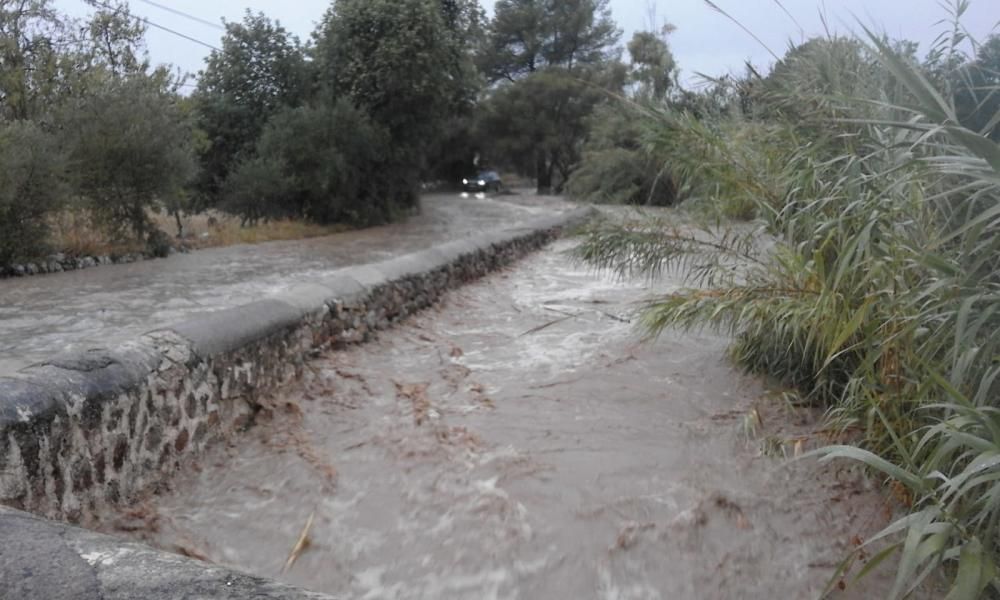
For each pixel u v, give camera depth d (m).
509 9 52.09
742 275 5.59
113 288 11.09
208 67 26.44
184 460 4.07
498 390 5.63
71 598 1.79
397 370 6.11
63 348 7.00
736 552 3.37
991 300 2.88
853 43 4.82
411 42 25.36
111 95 14.88
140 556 1.99
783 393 5.01
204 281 12.00
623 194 10.94
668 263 6.16
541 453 4.44
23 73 16.03
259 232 20.48
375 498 3.87
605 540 3.47
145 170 14.87
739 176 5.38
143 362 3.81
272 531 3.53
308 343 5.71
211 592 1.81
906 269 3.60
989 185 2.86
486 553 3.36
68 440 3.24
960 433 2.51
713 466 4.27
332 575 3.19
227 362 4.52
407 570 3.23
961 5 4.32
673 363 6.27
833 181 4.48
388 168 26.33
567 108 46.28
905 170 3.60
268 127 24.05
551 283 10.66
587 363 6.34
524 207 33.59
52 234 13.91
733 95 5.66
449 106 28.69
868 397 3.78
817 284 4.66
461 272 10.04
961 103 4.30
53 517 3.15
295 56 26.58
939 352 3.46
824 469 4.15
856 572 3.20
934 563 2.39
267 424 4.78
